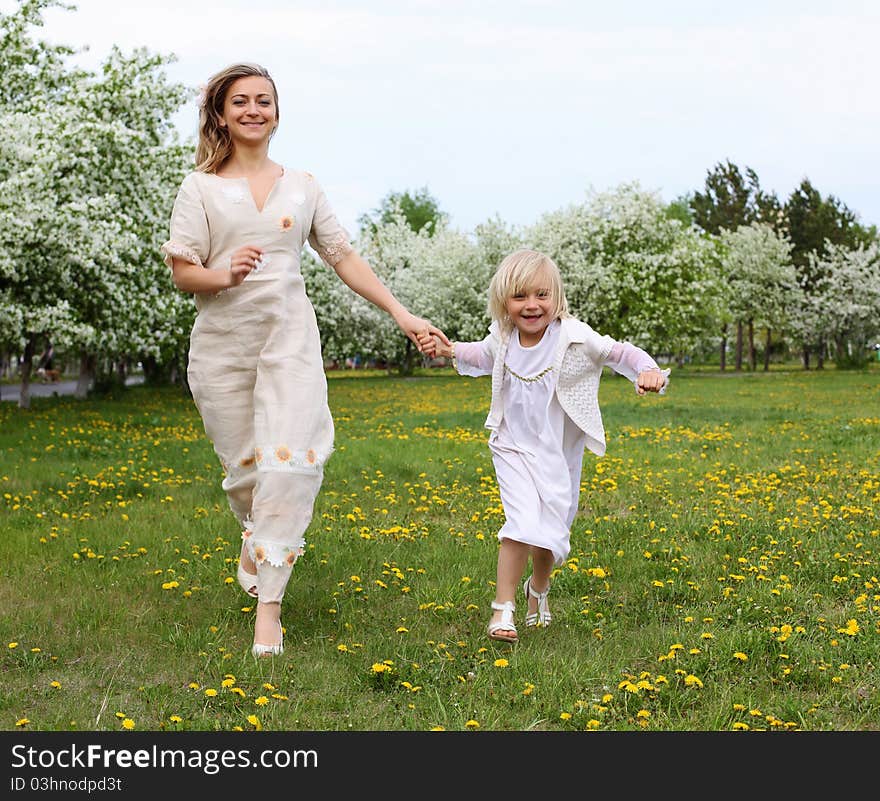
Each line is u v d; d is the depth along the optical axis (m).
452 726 3.60
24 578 5.71
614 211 44.88
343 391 33.03
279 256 4.62
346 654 4.39
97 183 21.45
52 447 12.73
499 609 4.44
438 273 48.06
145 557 6.27
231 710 3.74
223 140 4.71
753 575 5.65
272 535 4.48
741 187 69.12
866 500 8.16
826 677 3.97
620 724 3.57
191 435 15.89
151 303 22.53
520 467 4.57
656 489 9.01
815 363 73.50
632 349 4.50
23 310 19.80
